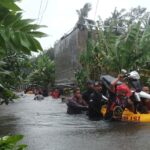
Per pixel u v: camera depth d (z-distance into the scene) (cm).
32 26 172
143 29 1819
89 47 1978
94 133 884
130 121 1121
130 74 1211
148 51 1705
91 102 1257
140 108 1173
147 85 1644
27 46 172
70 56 2536
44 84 3872
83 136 841
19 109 1841
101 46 1897
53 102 2534
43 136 848
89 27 2170
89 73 1967
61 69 2911
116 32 2089
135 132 884
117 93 1159
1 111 1728
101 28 1927
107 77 1266
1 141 174
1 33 170
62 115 1414
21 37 171
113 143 746
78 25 2228
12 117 1377
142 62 1717
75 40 2322
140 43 1714
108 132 895
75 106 1452
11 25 171
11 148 176
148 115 1127
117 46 1759
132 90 1196
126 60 1734
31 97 3359
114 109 1159
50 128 997
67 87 2678
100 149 689
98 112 1258
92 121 1162
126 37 1727
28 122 1168
